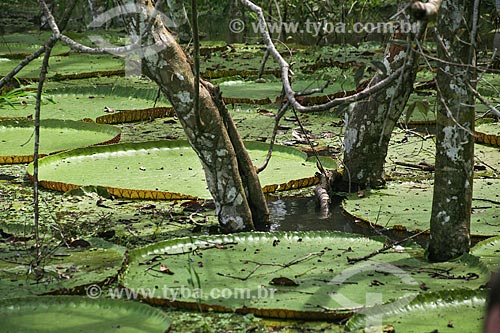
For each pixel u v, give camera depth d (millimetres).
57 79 11836
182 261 5031
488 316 1664
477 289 4508
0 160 7539
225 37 16000
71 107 9898
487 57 11500
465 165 4992
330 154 7961
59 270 4895
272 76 11914
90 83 11500
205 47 14000
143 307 4348
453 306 4332
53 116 9414
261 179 6961
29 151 7832
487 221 5832
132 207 6367
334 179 6914
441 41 4648
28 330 4125
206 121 5625
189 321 4316
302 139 8461
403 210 6195
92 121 9172
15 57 13781
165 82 5531
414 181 7039
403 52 6430
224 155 5715
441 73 4918
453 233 5059
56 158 7449
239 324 4277
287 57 13320
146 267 4945
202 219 6074
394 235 5789
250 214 5840
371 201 6430
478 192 6516
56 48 14422
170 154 7680
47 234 5648
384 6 14266
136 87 11172
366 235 5812
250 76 11875
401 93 6578
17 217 6051
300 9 13961
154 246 5211
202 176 7043
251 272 4844
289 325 4266
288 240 5379
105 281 4746
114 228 5867
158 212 6230
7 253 5219
